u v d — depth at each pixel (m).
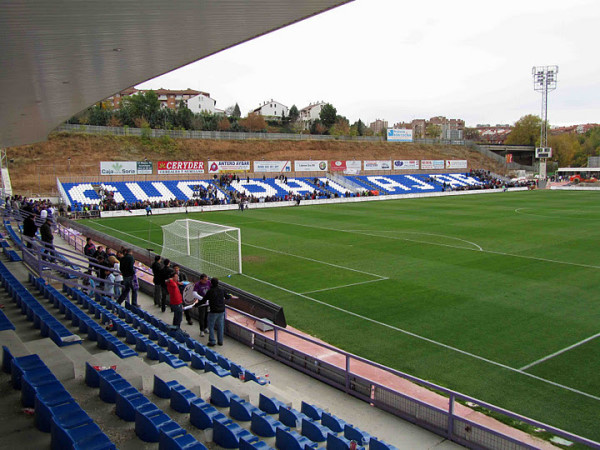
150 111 79.50
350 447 5.45
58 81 11.66
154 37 8.29
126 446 5.01
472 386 9.06
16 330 8.95
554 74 74.88
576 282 16.75
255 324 11.43
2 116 16.50
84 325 9.09
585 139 134.25
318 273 18.61
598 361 10.20
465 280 17.16
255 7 6.75
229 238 21.81
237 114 123.81
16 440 4.82
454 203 49.47
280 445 5.56
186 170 52.44
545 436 7.28
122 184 49.00
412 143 88.12
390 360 10.28
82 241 21.52
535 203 47.91
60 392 5.59
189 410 5.99
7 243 18.72
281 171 59.62
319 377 8.77
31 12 6.51
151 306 13.55
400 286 16.47
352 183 63.28
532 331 12.01
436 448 6.48
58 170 52.94
